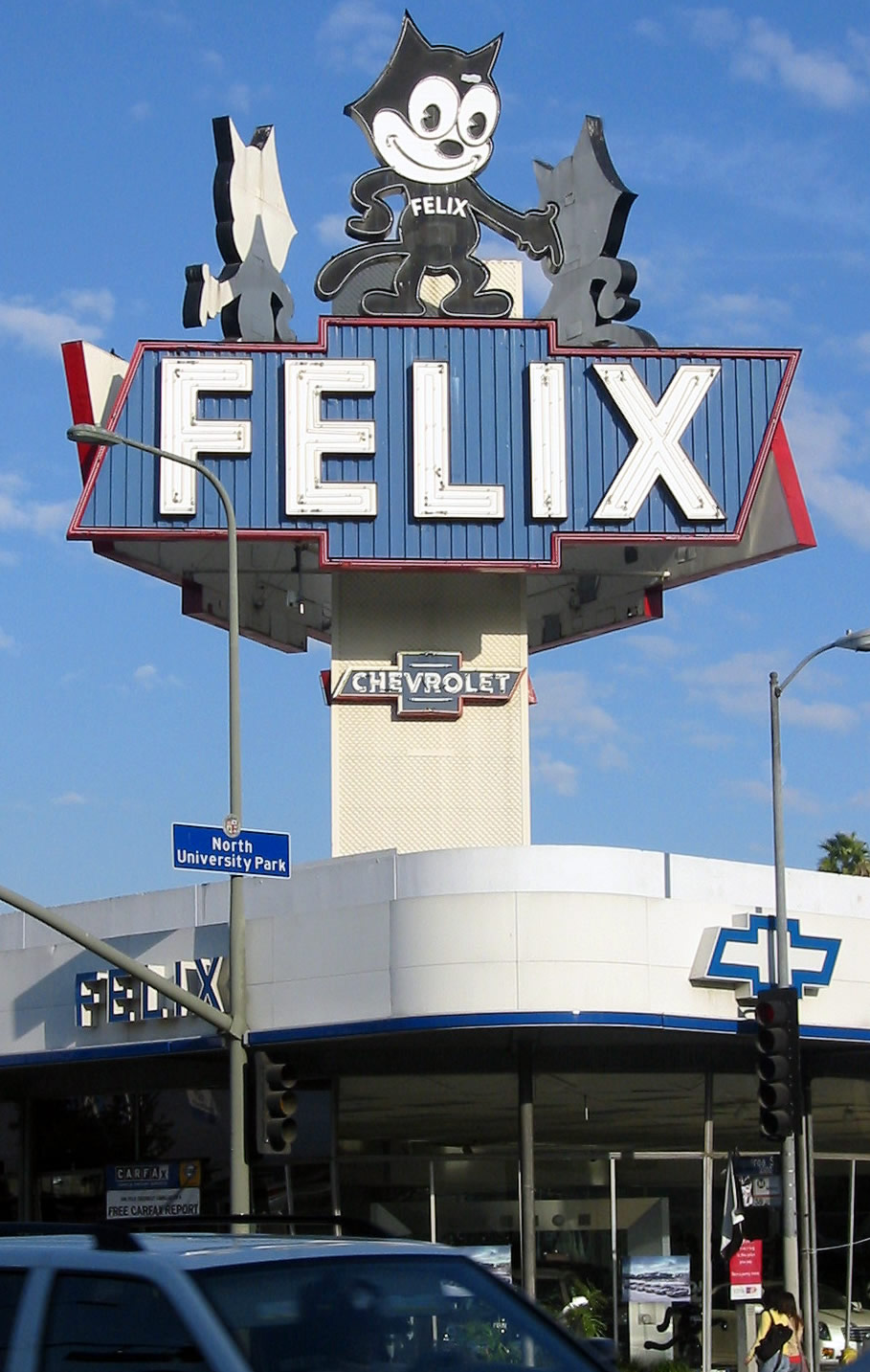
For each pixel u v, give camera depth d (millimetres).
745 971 28172
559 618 39219
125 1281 7223
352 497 33562
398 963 27250
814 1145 31391
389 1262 7711
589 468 34031
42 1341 7266
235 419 33781
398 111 35781
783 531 34750
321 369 33906
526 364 34281
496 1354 7586
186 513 33344
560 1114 29344
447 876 28000
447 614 35281
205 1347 6840
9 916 33906
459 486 33688
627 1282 28984
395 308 34844
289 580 37312
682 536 33938
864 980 30078
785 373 34562
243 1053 23391
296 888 29609
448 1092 29547
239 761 24406
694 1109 29906
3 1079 33719
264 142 35875
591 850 28125
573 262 35656
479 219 35500
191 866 22391
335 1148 29625
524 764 34781
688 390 34344
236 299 34531
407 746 34844
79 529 33219
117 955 22125
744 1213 28781
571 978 26844
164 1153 31812
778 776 28219
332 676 34844
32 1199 33156
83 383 34031
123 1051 30125
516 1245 28906
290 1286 7320
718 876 29469
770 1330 24531
